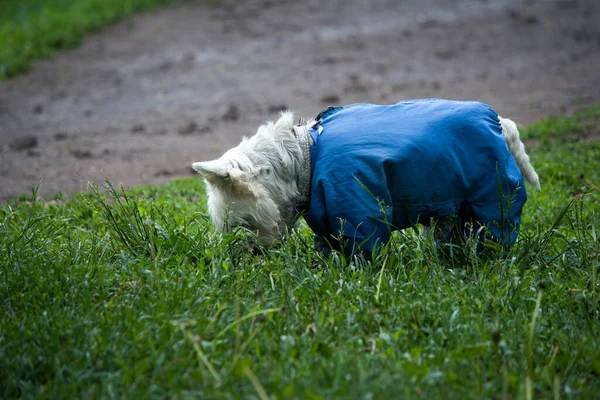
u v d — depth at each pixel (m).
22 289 8.44
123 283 8.58
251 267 8.89
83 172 17.39
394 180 8.52
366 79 25.77
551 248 9.76
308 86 25.38
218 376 6.41
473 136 8.73
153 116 23.05
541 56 27.66
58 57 29.42
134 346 6.99
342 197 8.39
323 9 35.72
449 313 7.84
